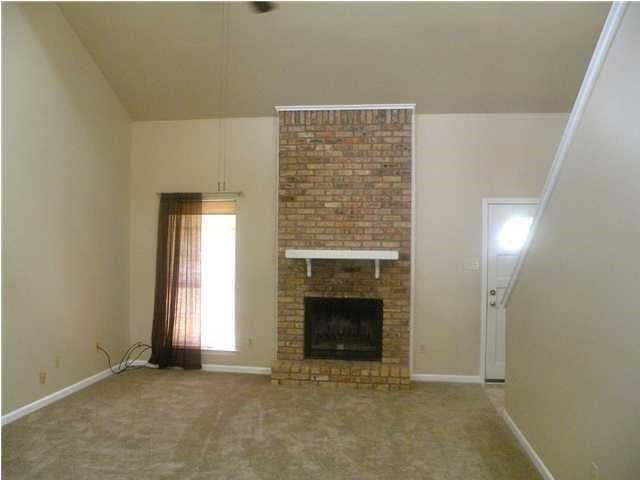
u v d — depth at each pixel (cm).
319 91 429
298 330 443
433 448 287
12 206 325
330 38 378
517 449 287
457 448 288
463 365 438
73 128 392
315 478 248
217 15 365
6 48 319
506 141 434
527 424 283
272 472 254
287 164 446
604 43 187
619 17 175
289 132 446
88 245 413
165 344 463
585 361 201
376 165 435
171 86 438
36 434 303
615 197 177
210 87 435
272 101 443
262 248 460
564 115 427
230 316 470
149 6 360
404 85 416
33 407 345
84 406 356
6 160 320
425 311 441
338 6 351
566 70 387
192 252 464
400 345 430
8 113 321
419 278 441
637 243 159
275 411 349
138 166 477
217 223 471
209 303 473
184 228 466
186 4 355
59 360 375
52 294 367
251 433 307
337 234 439
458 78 404
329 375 413
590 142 201
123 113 467
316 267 442
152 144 475
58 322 373
